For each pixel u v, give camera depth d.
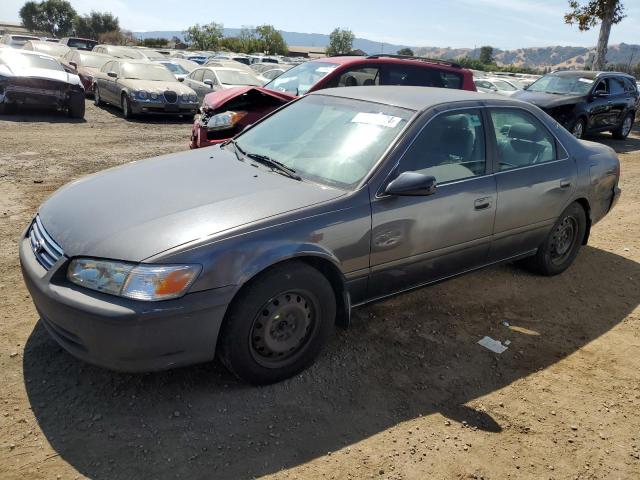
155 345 2.72
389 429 2.93
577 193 4.80
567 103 13.06
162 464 2.56
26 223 5.39
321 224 3.14
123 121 13.34
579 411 3.21
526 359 3.71
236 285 2.83
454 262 4.00
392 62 7.93
